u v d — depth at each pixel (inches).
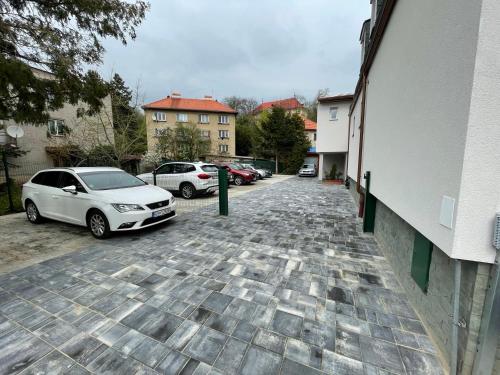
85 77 258.4
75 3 239.1
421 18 93.3
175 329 90.4
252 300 109.1
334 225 232.2
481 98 57.8
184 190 393.4
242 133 1518.2
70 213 201.0
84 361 76.1
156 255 158.2
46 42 228.2
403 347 82.4
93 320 95.2
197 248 170.9
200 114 1323.8
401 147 113.7
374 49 184.9
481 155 59.2
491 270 61.2
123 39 283.6
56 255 157.8
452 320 71.4
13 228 217.3
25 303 106.0
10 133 415.2
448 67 70.4
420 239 99.0
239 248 171.6
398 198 116.4
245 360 76.9
